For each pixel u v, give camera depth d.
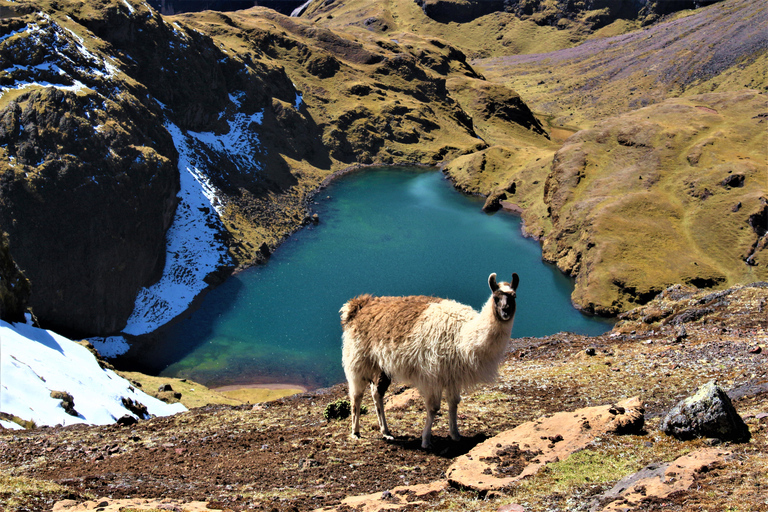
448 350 10.92
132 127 86.31
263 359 64.88
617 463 8.54
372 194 123.88
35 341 31.33
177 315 75.31
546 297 77.00
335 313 75.44
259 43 163.88
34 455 13.50
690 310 24.00
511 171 126.19
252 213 103.69
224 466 11.29
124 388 34.00
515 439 10.05
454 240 98.62
